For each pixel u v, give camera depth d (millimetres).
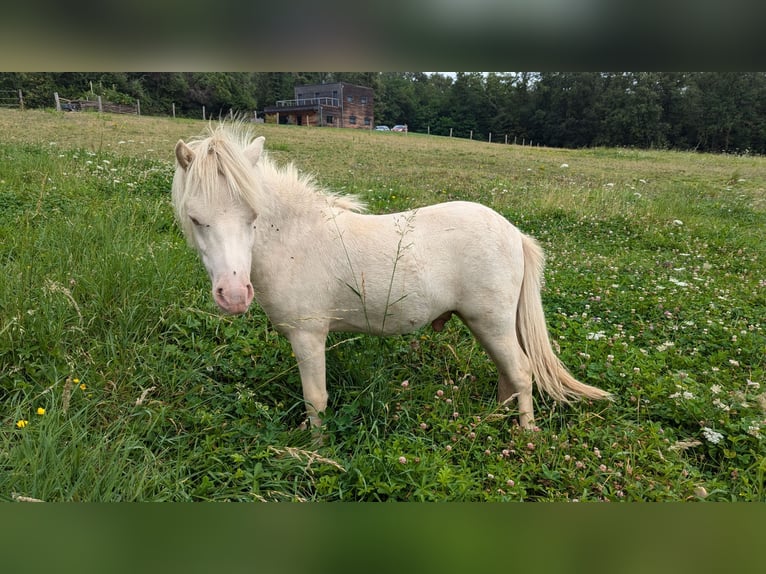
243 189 2361
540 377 3195
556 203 8594
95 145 11688
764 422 2859
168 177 7605
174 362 3250
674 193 10797
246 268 2385
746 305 4855
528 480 2549
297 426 3059
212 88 36469
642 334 4145
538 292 3217
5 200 5602
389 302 2875
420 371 3559
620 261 6254
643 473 2586
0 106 22656
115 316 3490
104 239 4215
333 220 2865
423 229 2926
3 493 2105
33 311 3211
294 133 22859
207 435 2660
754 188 12672
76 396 2758
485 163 16078
